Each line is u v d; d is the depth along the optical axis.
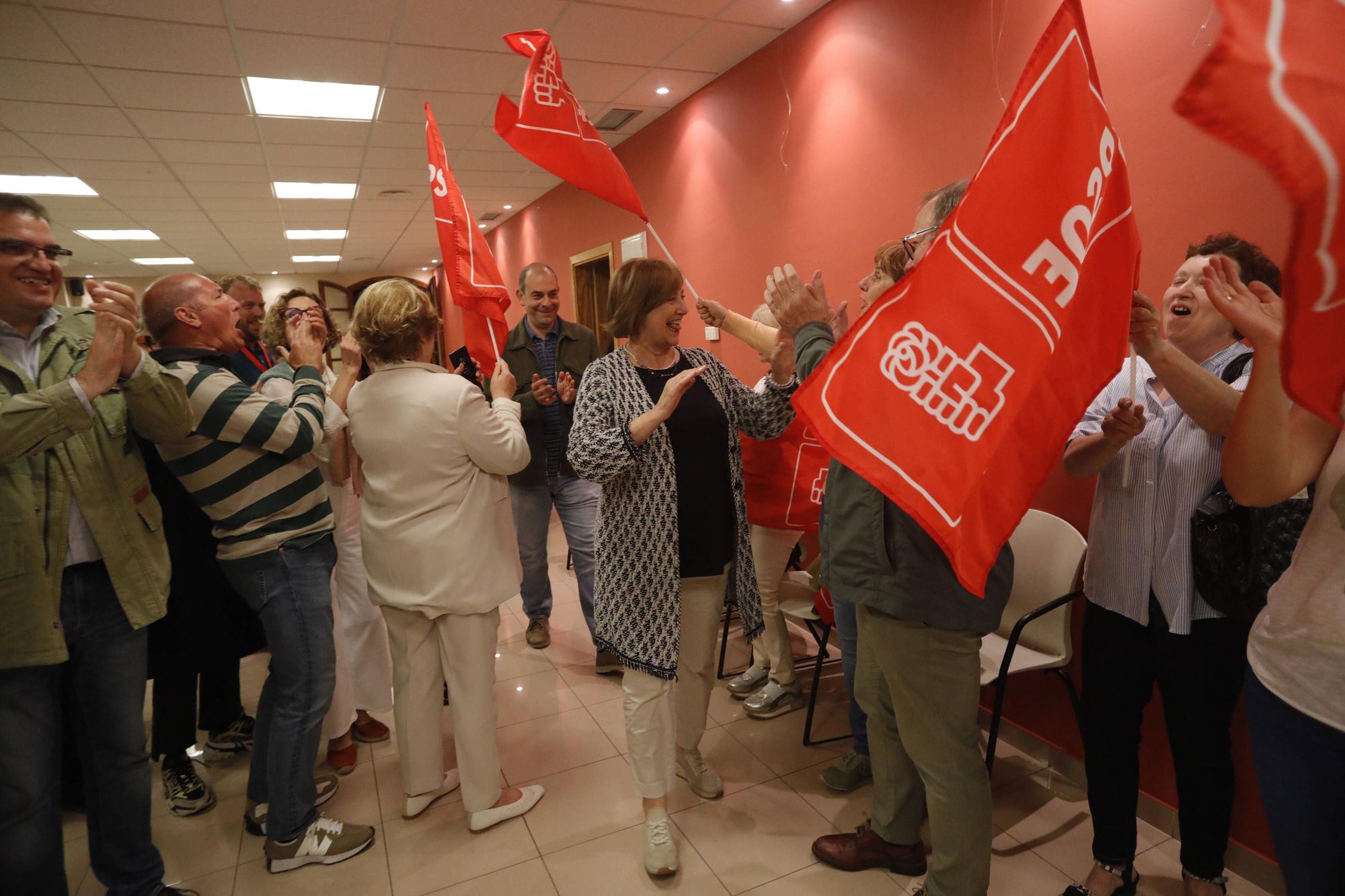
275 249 8.96
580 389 1.84
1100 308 0.98
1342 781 0.87
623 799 2.09
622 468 1.68
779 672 2.55
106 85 3.52
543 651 3.14
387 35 3.18
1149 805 1.91
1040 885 1.70
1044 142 0.96
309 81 3.68
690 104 4.12
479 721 1.92
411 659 1.94
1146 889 1.67
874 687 1.67
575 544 2.92
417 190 6.24
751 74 3.56
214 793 2.21
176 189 5.58
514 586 1.95
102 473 1.46
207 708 2.38
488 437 1.82
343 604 2.41
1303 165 0.57
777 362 1.87
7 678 1.37
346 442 2.27
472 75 3.68
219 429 1.62
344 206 6.67
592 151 1.86
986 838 1.42
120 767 1.57
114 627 1.52
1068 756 2.13
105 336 1.30
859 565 1.44
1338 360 0.61
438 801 2.13
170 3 2.79
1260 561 1.33
